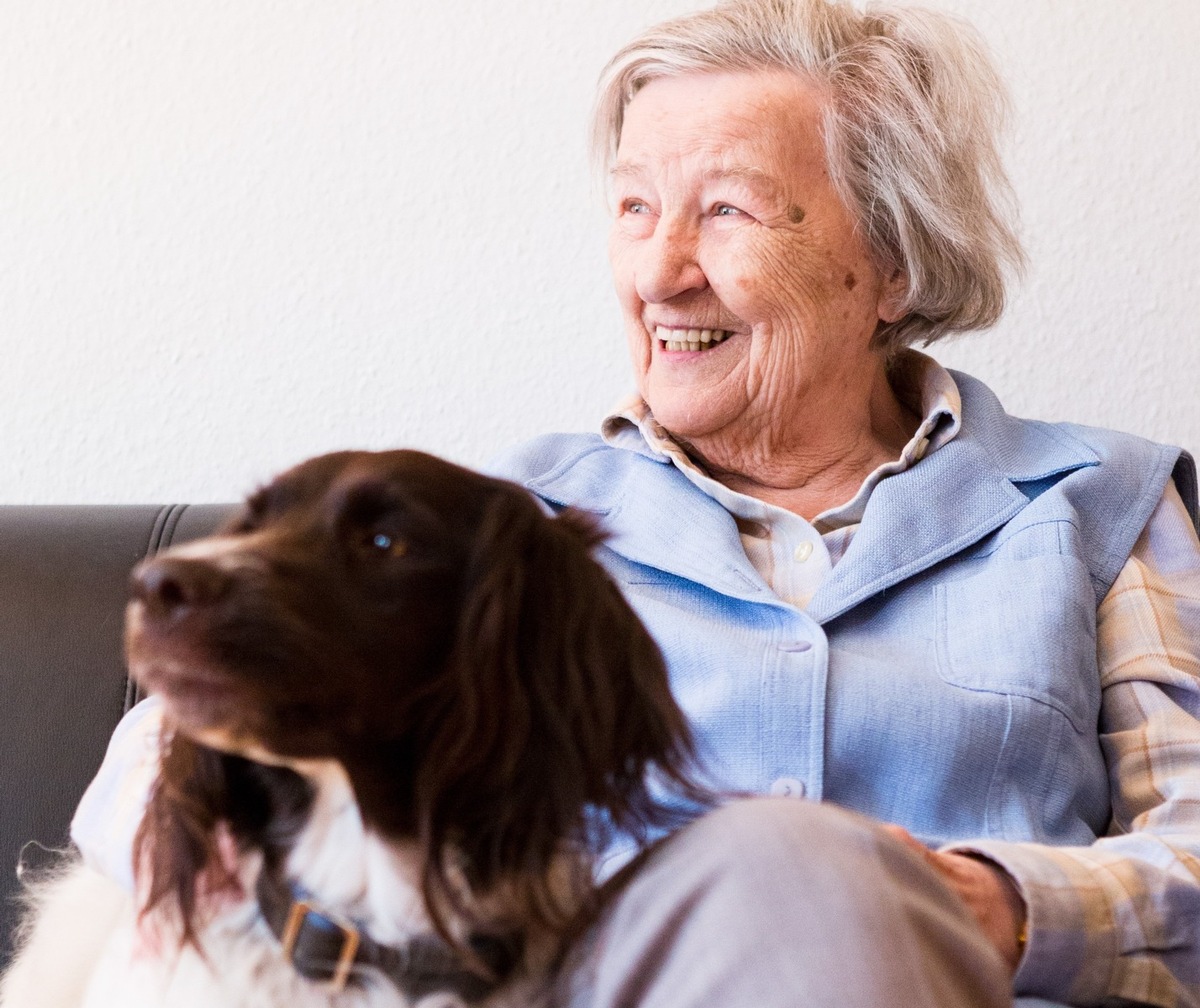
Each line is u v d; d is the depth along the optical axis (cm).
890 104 150
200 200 199
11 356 201
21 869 144
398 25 197
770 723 130
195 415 201
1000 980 79
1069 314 197
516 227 198
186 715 86
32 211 200
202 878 98
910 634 141
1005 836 130
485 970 93
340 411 200
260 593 86
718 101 151
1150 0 193
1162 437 197
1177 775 136
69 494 202
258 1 197
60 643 155
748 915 77
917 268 154
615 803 97
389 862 95
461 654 93
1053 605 138
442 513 96
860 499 149
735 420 154
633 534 149
